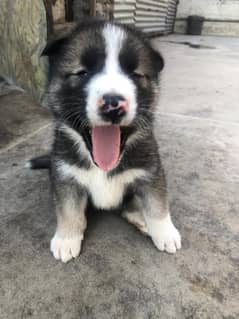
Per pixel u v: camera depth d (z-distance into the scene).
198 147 0.46
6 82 0.66
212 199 0.35
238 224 0.32
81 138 0.27
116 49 0.25
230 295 0.25
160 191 0.29
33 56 0.54
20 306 0.24
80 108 0.24
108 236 0.30
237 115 0.58
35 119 0.53
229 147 0.46
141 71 0.26
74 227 0.29
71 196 0.29
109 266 0.27
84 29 0.27
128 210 0.32
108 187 0.29
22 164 0.41
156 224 0.29
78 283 0.25
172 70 0.90
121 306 0.24
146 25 1.41
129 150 0.28
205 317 0.23
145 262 0.27
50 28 0.57
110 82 0.23
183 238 0.30
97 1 0.83
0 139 0.47
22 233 0.30
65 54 0.26
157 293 0.25
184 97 0.66
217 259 0.28
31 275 0.26
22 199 0.35
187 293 0.25
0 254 0.28
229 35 2.06
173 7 1.93
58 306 0.24
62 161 0.28
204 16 2.07
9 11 0.58
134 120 0.24
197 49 1.30
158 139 0.48
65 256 0.27
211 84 0.76
